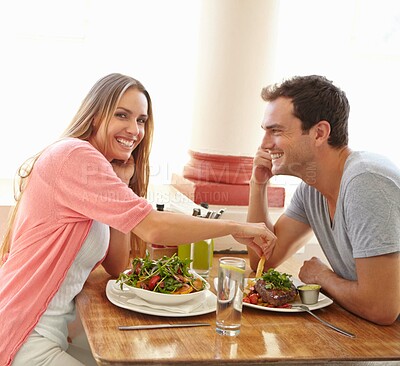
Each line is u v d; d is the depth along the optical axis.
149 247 2.21
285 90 1.86
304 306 1.76
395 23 3.36
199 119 2.83
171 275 1.75
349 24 3.32
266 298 1.77
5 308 1.70
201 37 2.81
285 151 1.87
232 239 2.54
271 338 1.56
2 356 1.67
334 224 1.87
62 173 1.77
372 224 1.67
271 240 1.89
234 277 1.55
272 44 2.77
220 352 1.46
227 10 2.72
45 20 3.01
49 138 3.08
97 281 1.99
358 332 1.64
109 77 1.96
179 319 1.66
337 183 1.88
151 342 1.50
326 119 1.84
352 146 3.42
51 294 1.73
